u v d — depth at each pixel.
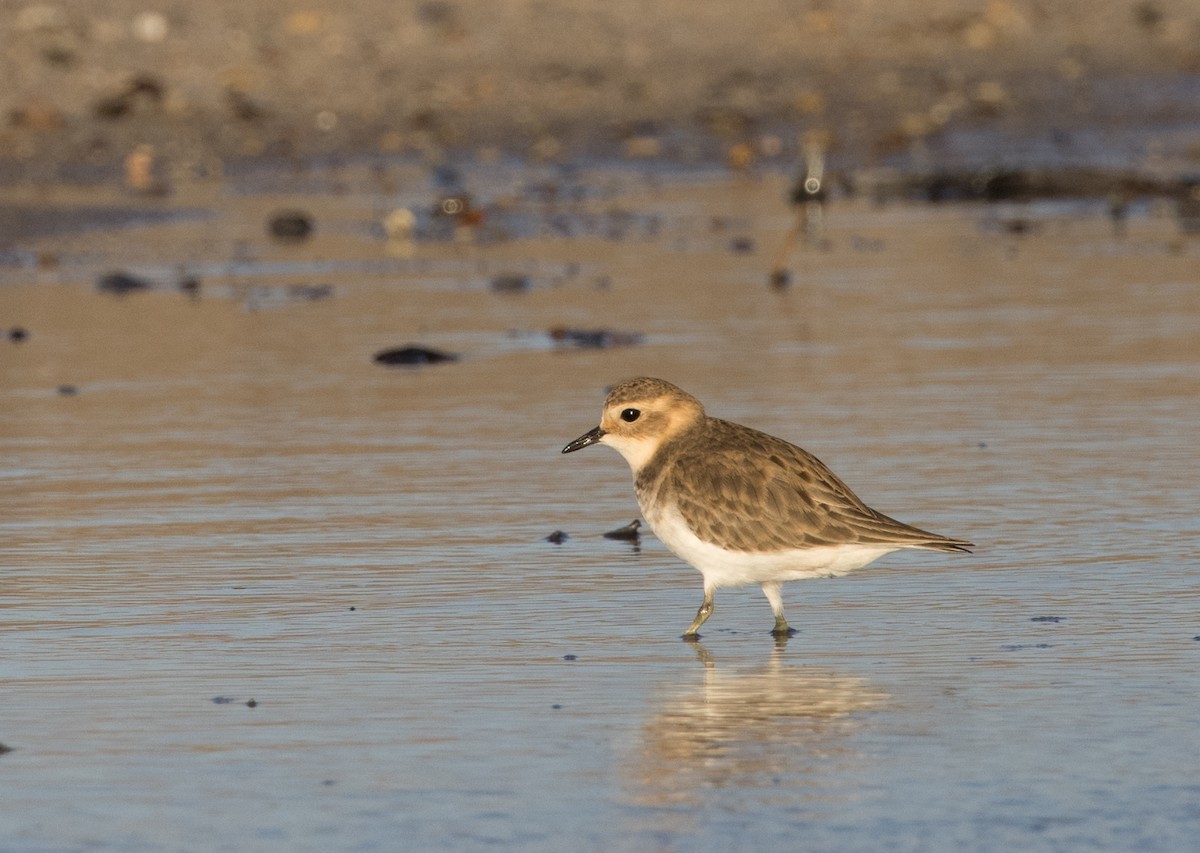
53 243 24.66
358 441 14.01
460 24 39.50
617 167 31.39
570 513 11.84
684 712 7.91
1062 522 11.30
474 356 17.50
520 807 6.77
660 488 9.47
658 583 10.23
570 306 20.08
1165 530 11.07
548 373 16.59
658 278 21.98
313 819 6.66
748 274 22.16
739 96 35.53
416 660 8.73
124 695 8.17
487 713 7.91
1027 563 10.41
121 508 11.96
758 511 9.18
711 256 23.66
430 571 10.43
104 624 9.35
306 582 10.18
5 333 18.81
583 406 15.16
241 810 6.76
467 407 15.21
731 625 9.41
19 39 36.25
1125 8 42.31
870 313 19.33
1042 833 6.45
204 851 6.39
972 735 7.54
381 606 9.70
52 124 32.00
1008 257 23.16
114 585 10.12
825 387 15.65
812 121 34.12
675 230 25.89
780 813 6.68
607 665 8.66
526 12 40.59
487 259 23.64
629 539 11.25
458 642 9.04
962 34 39.97
